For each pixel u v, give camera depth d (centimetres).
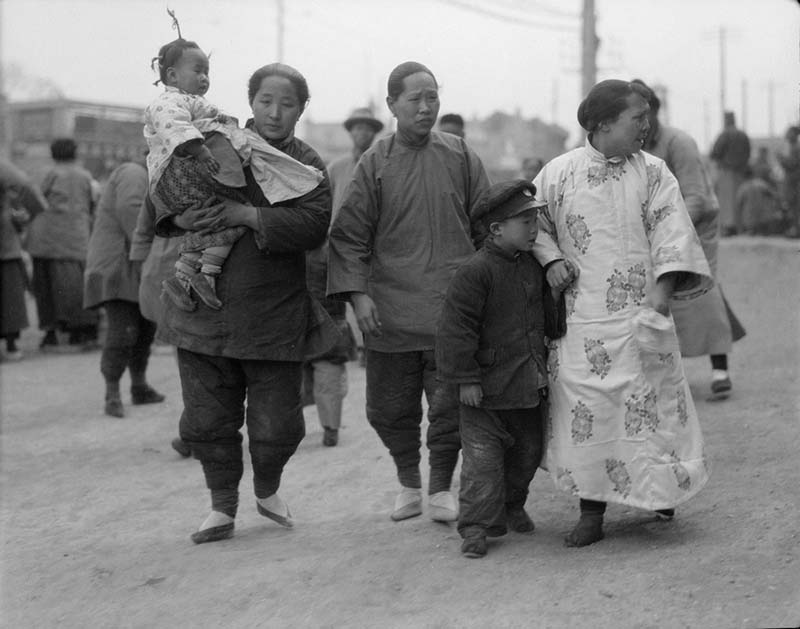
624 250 452
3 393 956
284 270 478
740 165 1853
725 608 385
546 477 588
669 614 383
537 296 460
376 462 649
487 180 520
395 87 500
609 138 452
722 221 1862
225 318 472
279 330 477
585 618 385
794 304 1205
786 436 632
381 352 512
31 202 1116
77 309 1169
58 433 793
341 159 889
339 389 689
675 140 705
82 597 452
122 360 830
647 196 457
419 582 432
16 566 500
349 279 499
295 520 545
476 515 458
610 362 451
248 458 690
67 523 573
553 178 466
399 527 517
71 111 2298
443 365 452
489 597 411
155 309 731
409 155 507
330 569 455
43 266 1172
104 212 819
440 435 508
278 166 471
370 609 410
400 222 504
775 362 884
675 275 455
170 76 473
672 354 455
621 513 512
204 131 462
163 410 858
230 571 464
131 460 706
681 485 449
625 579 418
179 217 468
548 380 463
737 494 524
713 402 747
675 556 441
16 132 2378
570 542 465
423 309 501
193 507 588
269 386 488
